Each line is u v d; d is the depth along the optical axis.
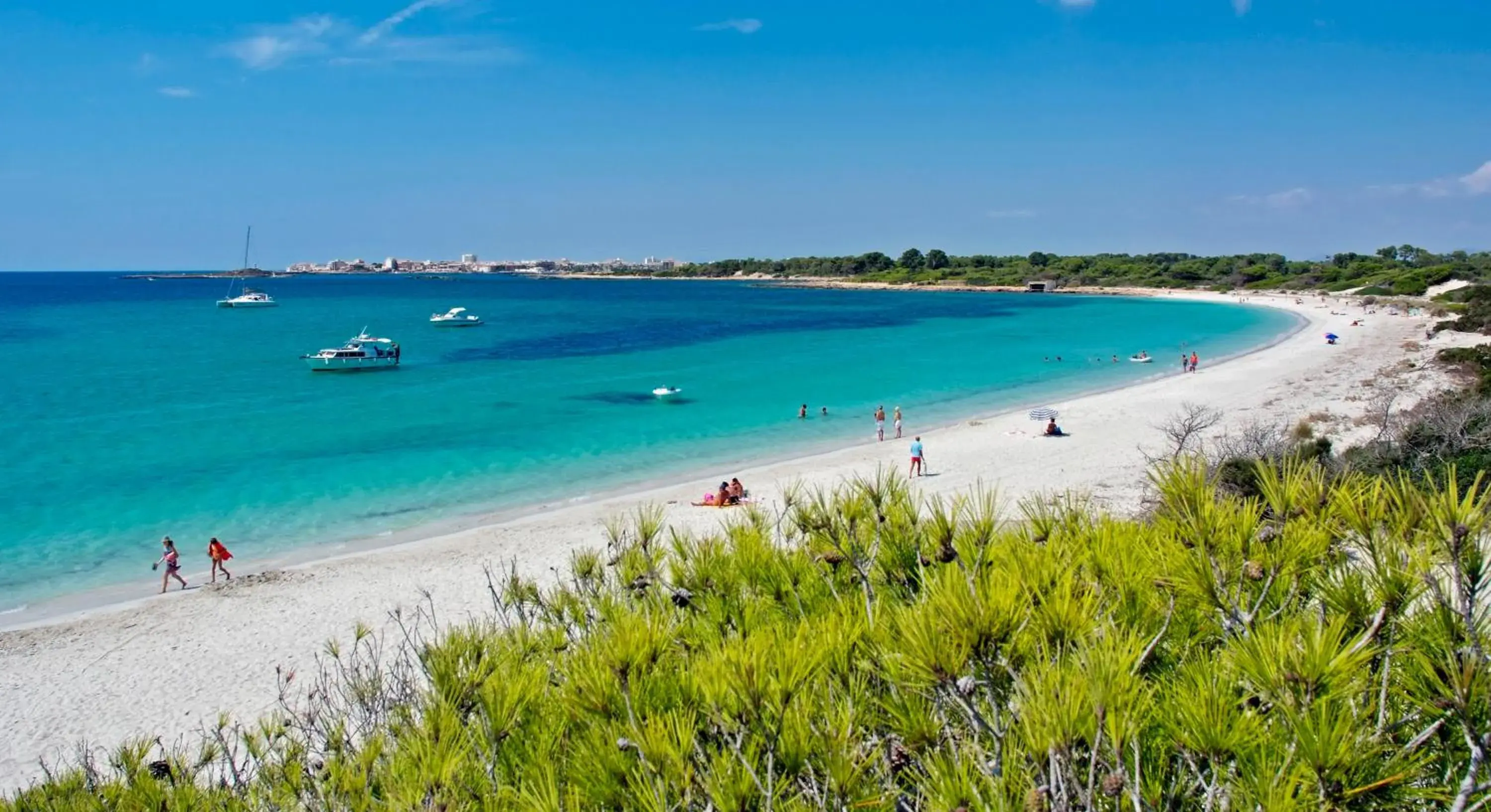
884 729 2.70
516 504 25.92
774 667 2.51
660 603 3.77
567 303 151.25
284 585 19.02
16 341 74.06
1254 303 120.44
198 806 4.12
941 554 3.45
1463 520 2.29
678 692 2.75
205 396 45.47
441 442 34.56
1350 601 2.60
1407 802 2.10
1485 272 107.62
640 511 4.75
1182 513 3.38
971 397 45.34
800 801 2.25
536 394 46.50
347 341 72.69
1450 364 44.34
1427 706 2.16
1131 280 175.50
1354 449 19.84
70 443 33.88
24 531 23.53
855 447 33.16
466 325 96.00
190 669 15.12
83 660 15.59
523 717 3.14
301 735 6.04
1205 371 52.28
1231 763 2.24
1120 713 2.13
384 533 23.38
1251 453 17.84
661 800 2.31
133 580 20.08
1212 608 2.89
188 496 26.86
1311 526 3.03
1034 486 23.80
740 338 81.62
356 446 33.69
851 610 3.36
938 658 2.30
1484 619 2.28
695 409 41.97
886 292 197.75
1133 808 2.23
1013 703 2.33
